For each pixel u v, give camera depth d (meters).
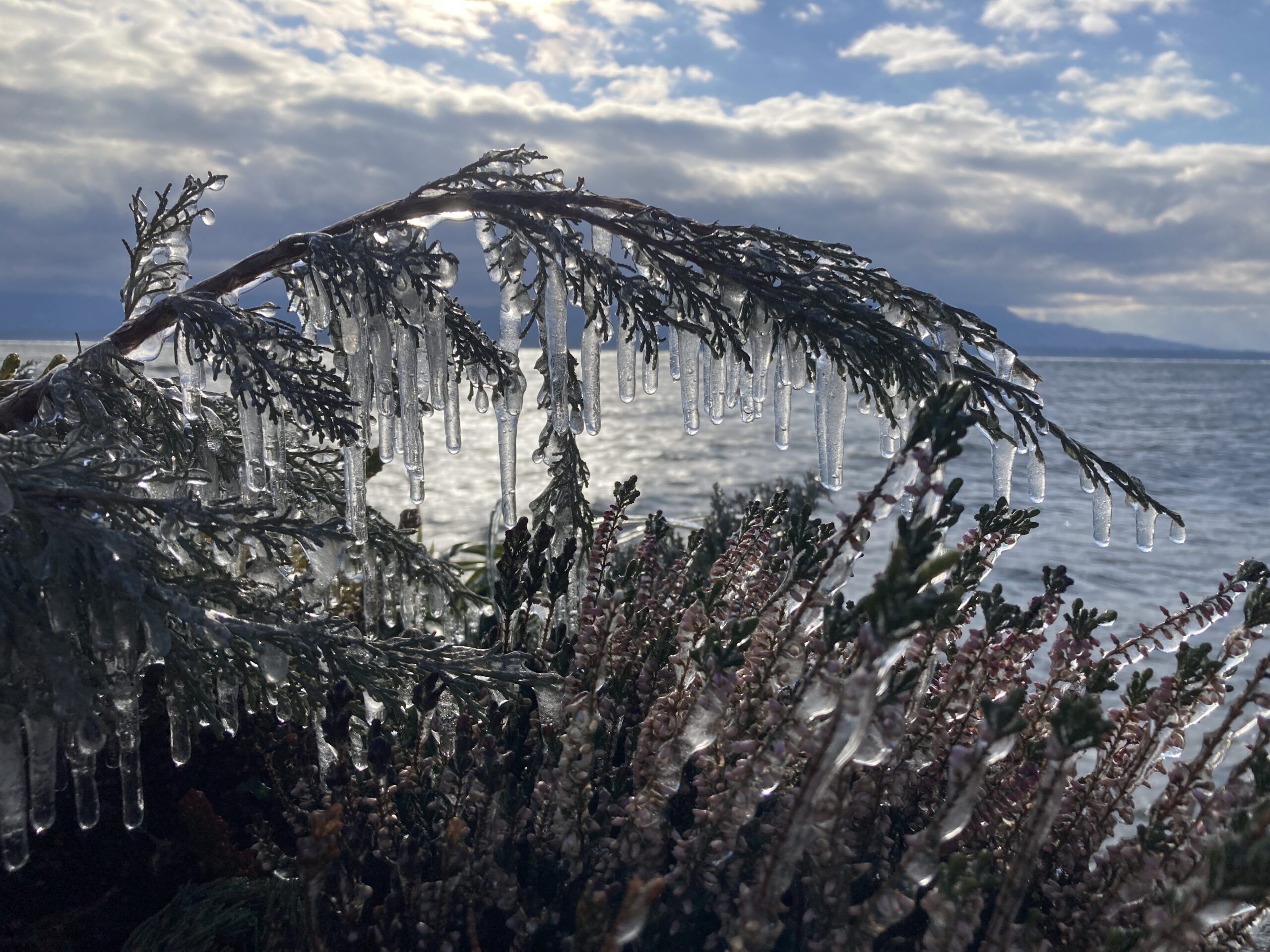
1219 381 167.62
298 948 2.04
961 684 2.04
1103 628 10.66
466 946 1.96
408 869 1.94
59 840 2.66
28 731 2.21
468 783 2.13
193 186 3.41
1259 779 1.62
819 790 1.48
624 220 3.14
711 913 1.94
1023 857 1.51
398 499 23.39
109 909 2.51
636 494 2.60
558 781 2.01
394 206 3.26
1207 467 33.12
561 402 3.33
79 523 2.21
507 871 2.00
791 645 2.01
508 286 3.46
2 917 2.42
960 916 1.49
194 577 2.49
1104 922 1.75
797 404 69.25
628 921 1.51
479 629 3.35
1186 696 1.93
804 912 1.79
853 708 1.41
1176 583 13.50
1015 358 3.07
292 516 3.62
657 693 2.40
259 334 2.84
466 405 74.62
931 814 2.19
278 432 3.24
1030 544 16.59
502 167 3.42
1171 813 1.82
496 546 5.97
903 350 2.78
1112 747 2.02
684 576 2.81
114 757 2.93
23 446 2.50
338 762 2.03
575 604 3.48
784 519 2.35
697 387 3.68
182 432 3.17
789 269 3.01
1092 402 81.94
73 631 2.21
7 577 2.17
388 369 3.27
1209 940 1.81
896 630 1.42
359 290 2.99
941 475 1.63
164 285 3.42
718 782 1.89
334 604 4.23
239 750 3.00
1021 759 2.13
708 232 3.08
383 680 2.46
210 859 2.52
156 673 3.07
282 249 3.16
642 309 3.01
